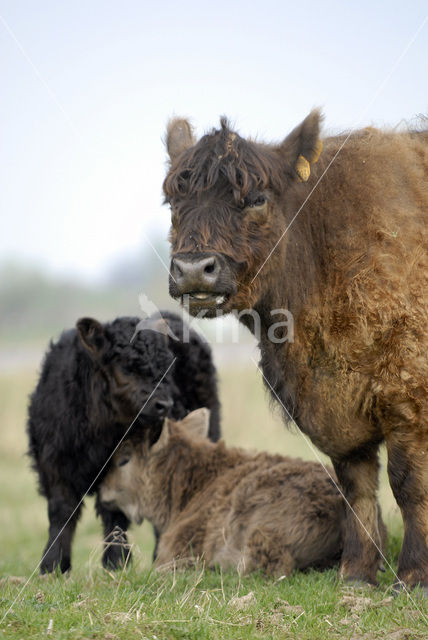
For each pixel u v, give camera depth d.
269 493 23.52
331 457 20.45
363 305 18.58
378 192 19.41
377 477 20.55
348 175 19.81
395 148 20.08
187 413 29.84
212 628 15.23
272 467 24.52
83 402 26.17
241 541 23.16
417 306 18.31
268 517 22.89
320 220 19.64
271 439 55.34
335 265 19.25
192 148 19.03
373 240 18.97
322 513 22.92
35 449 26.92
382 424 18.92
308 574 22.20
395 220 19.05
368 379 18.81
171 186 18.83
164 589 19.09
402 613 16.55
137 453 26.62
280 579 20.39
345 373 19.00
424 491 18.45
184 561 23.20
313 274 19.48
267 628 15.69
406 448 18.53
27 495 51.06
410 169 19.77
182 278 17.62
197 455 26.03
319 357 19.47
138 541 38.50
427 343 18.22
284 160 19.42
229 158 18.44
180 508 25.72
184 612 16.28
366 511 20.39
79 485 26.34
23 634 14.27
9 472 58.03
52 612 15.65
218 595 18.61
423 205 19.33
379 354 18.58
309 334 19.45
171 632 14.73
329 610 17.20
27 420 27.91
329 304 19.17
